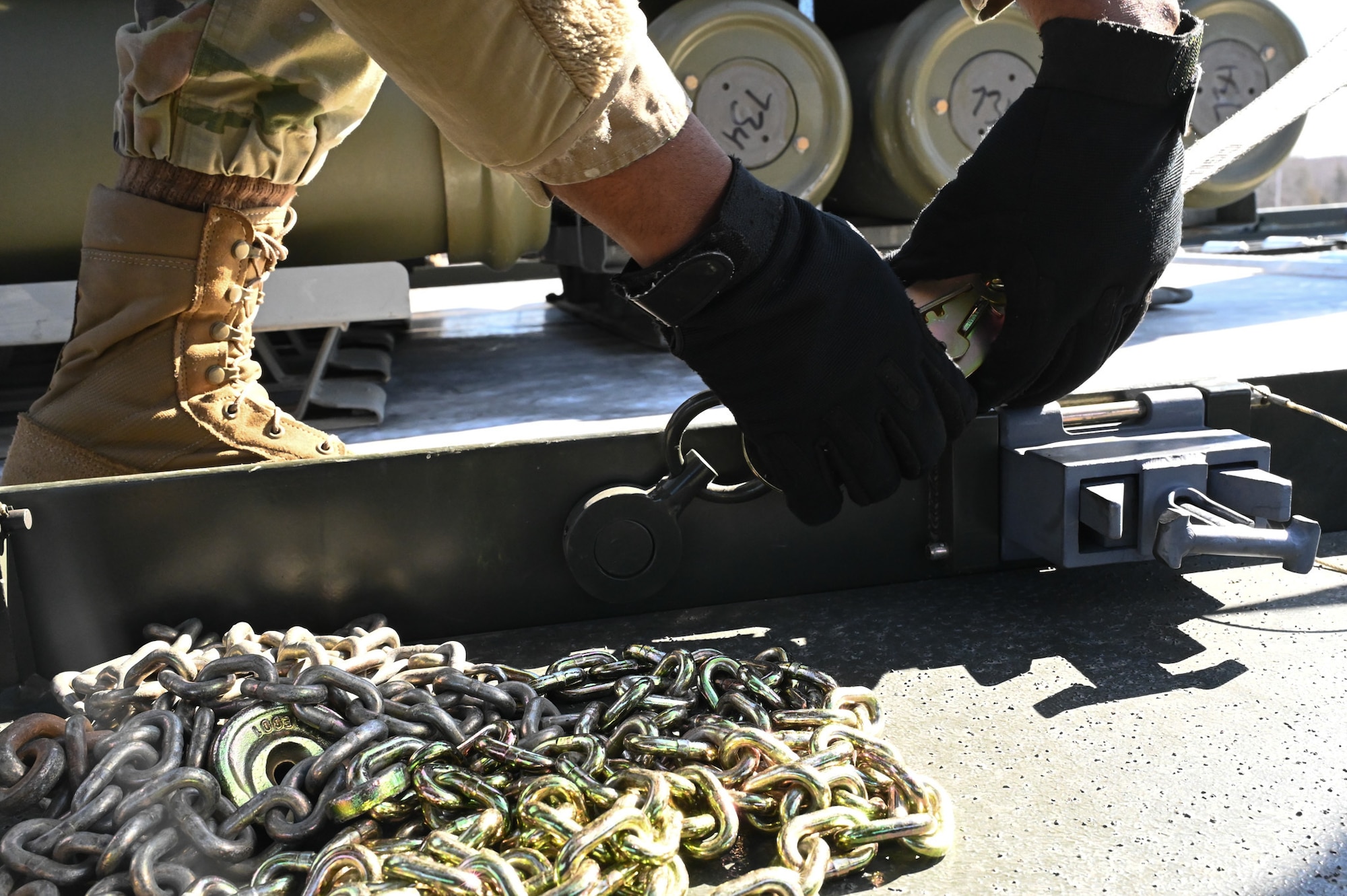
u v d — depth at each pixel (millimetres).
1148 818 675
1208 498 962
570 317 2891
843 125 2219
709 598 1068
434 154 1793
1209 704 816
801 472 815
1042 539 1007
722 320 736
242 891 621
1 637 929
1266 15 2602
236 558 978
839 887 624
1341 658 882
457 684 811
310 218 1792
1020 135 827
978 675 888
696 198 707
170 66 1053
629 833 594
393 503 996
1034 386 943
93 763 735
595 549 998
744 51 2150
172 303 1157
